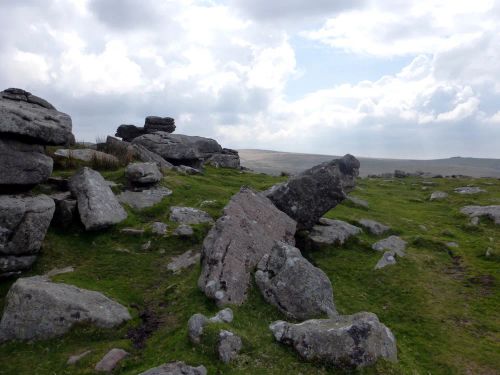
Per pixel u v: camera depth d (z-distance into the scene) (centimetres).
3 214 1842
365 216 3053
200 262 1916
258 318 1572
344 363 1298
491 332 1695
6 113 1925
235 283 1669
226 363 1289
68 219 2262
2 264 1828
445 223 3225
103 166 3120
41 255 2031
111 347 1412
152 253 2181
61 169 2892
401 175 7088
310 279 1659
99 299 1630
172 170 3841
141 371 1277
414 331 1694
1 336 1488
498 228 3039
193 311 1588
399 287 2033
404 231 2828
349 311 1817
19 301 1532
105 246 2197
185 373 1223
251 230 1959
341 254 2369
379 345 1352
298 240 2450
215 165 5178
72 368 1326
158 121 5344
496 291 2023
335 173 2466
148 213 2600
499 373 1434
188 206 2748
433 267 2269
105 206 2347
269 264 1773
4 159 1941
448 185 5375
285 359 1328
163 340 1449
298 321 1587
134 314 1634
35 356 1404
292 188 2453
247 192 2227
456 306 1884
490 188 4909
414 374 1349
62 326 1492
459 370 1445
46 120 2117
